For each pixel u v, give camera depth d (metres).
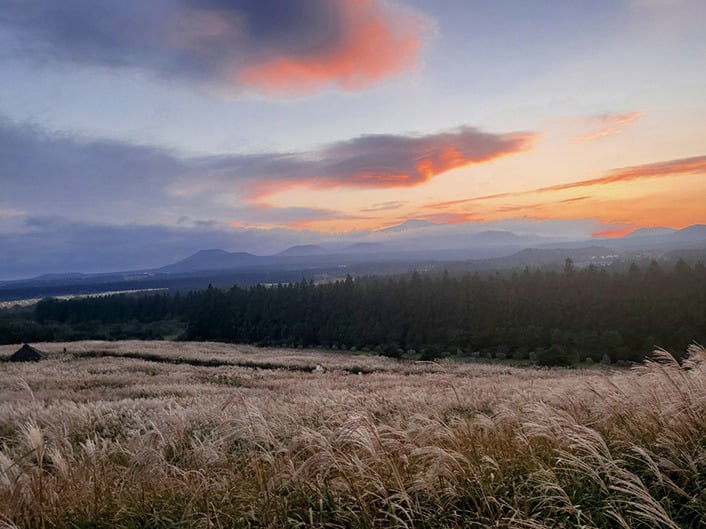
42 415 10.83
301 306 93.94
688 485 3.65
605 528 3.28
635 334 57.94
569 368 43.03
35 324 87.81
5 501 4.25
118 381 26.28
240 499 4.23
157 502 4.37
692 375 5.30
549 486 3.62
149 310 121.31
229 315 100.69
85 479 4.89
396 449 4.69
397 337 76.62
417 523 3.72
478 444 4.98
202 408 11.23
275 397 16.30
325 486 4.19
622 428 4.82
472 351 68.88
